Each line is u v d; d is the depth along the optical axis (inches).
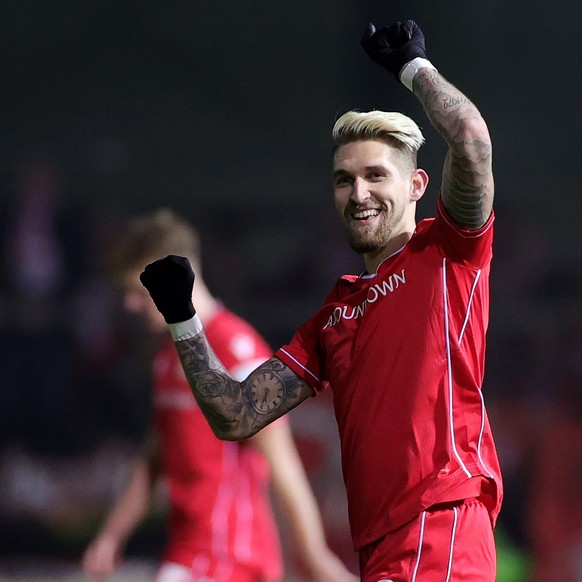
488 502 491.8
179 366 718.5
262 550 717.3
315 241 1686.8
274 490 708.0
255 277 1643.7
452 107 472.1
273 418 515.5
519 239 1670.8
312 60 2101.4
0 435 1402.6
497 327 1503.4
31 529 1268.5
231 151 1946.4
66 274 1526.8
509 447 1224.2
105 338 1451.8
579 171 2026.3
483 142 466.6
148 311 737.0
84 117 1958.7
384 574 477.4
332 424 1096.2
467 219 478.0
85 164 1889.8
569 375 1242.0
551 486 1135.0
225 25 2110.0
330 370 507.8
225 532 706.8
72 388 1438.2
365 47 503.5
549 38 2156.7
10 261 1501.0
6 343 1438.2
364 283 505.0
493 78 2142.0
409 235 509.4
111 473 1300.4
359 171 498.6
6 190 1833.2
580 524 1122.0
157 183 1882.4
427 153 1760.6
